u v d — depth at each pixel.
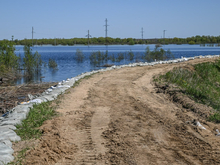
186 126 8.03
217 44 182.25
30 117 8.38
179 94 12.38
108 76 19.44
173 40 193.62
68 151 6.03
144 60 45.34
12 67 25.69
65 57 59.31
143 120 8.59
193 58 34.03
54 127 7.63
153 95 12.78
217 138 7.11
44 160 5.50
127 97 12.18
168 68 24.11
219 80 23.12
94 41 181.00
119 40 178.88
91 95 12.45
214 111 9.84
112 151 6.05
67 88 13.94
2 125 7.38
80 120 8.45
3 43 25.16
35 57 29.41
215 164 5.52
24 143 6.32
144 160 5.63
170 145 6.53
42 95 12.30
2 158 5.19
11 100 12.93
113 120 8.52
